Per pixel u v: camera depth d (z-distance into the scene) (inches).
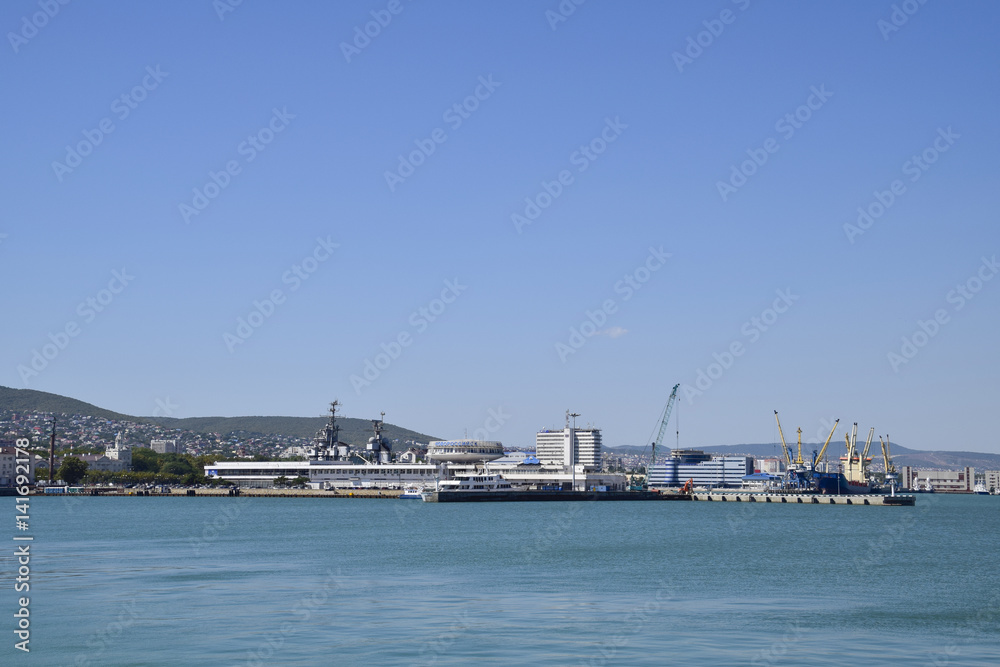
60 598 3341.5
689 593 3595.0
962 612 3211.1
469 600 3348.9
